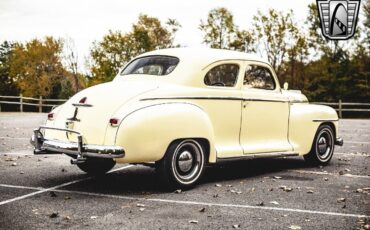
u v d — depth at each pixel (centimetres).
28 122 1714
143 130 484
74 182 586
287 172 688
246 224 400
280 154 661
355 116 3303
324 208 461
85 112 514
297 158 848
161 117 498
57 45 4938
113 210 443
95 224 394
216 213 437
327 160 760
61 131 537
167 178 517
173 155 516
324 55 3412
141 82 552
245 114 614
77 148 495
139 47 3891
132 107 495
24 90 4925
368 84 3341
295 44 3350
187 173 539
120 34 3950
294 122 694
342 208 462
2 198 489
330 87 3394
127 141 479
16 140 1079
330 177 645
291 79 3506
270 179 625
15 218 409
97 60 3966
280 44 3375
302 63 3491
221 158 571
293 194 527
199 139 544
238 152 596
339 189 559
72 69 5003
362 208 462
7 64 5269
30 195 505
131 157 482
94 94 529
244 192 536
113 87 539
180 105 527
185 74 561
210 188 556
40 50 4859
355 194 530
